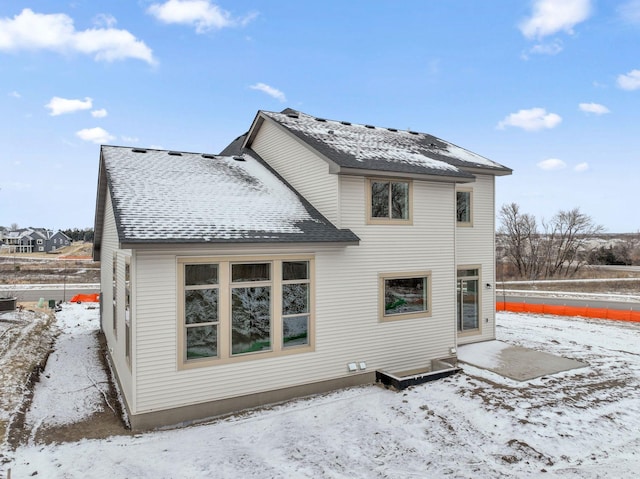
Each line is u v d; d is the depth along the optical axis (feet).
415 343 41.14
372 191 39.40
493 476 22.36
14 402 32.04
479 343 49.65
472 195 50.57
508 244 190.08
